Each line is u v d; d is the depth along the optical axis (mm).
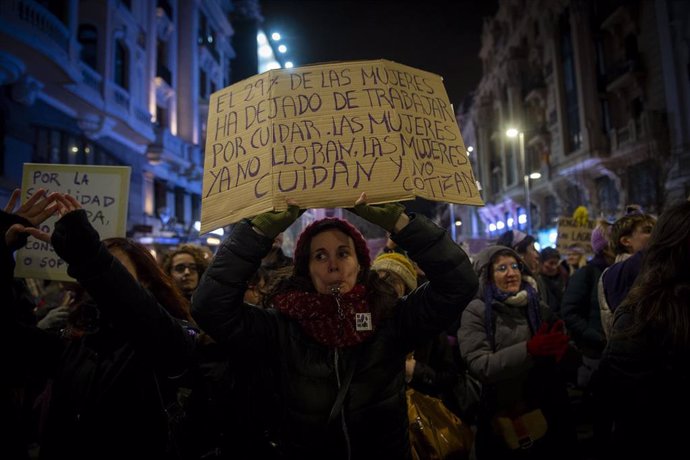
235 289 1757
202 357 2256
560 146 27141
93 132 15133
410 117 1901
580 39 24391
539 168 31438
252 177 1803
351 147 1791
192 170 23625
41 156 13086
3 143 11648
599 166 23094
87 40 15406
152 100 19984
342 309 1807
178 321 2158
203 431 2193
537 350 2645
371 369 1817
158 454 2039
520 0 34188
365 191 1732
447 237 1811
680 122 18109
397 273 3133
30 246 2844
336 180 1748
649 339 1695
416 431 2449
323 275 1883
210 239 19516
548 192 30406
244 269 1757
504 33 37875
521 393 2885
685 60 17875
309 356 1812
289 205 1721
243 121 1927
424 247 1778
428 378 2820
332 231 1930
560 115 26750
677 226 1750
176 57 23891
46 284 6195
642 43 20844
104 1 15562
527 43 33812
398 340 1899
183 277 3541
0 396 1894
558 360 2654
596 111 23531
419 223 1776
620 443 1760
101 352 2053
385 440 1786
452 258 1789
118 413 1982
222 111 2010
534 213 34031
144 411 2021
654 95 19984
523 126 33781
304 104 1867
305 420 1775
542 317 3002
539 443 2834
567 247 7750
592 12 24312
